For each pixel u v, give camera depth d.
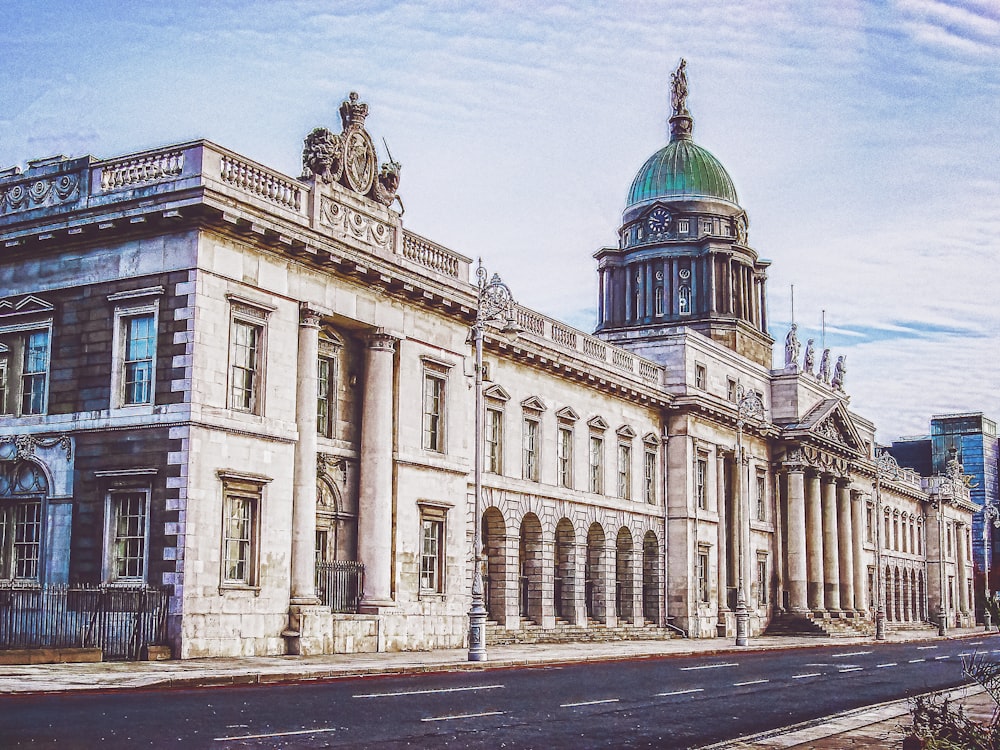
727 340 86.12
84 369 35.88
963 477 142.12
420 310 43.53
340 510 40.53
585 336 61.09
